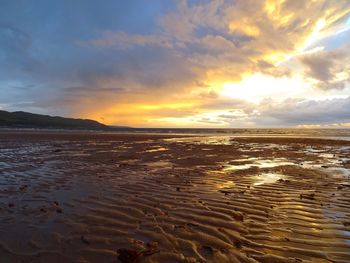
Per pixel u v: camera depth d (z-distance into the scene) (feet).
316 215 15.56
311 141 90.07
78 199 18.58
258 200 18.57
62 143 72.28
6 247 11.35
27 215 15.29
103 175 27.30
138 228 13.51
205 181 24.72
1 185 22.63
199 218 15.02
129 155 45.39
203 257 10.59
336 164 36.24
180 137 117.70
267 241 12.10
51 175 27.07
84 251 11.03
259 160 40.34
